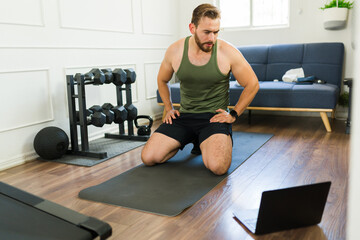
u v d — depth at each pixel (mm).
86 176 2127
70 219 920
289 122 3588
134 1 3551
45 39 2586
